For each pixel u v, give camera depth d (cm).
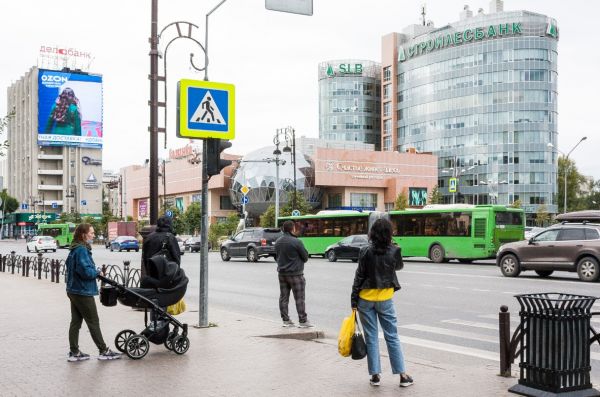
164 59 1363
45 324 1074
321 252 3847
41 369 713
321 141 10062
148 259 805
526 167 9744
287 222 1059
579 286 1766
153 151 1339
